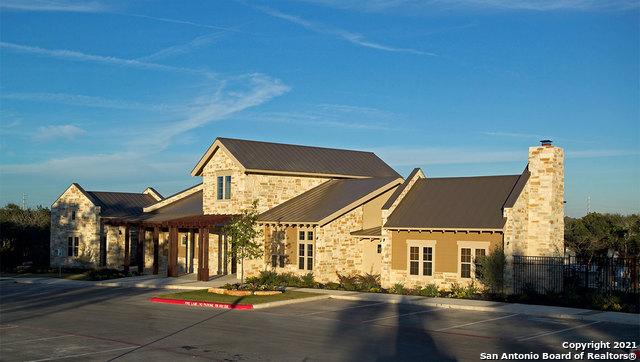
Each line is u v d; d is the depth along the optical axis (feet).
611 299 81.87
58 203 161.27
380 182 121.90
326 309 80.33
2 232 170.91
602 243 164.55
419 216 103.91
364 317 73.05
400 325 67.10
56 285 117.50
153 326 66.28
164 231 150.61
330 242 110.42
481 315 74.74
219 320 70.74
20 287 114.32
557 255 101.60
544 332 62.64
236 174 122.93
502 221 94.99
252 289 96.02
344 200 116.26
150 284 112.16
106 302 88.74
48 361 48.49
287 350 53.21
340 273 111.96
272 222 115.14
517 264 94.99
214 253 131.64
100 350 52.95
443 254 100.17
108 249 152.66
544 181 100.42
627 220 169.17
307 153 137.08
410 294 96.43
